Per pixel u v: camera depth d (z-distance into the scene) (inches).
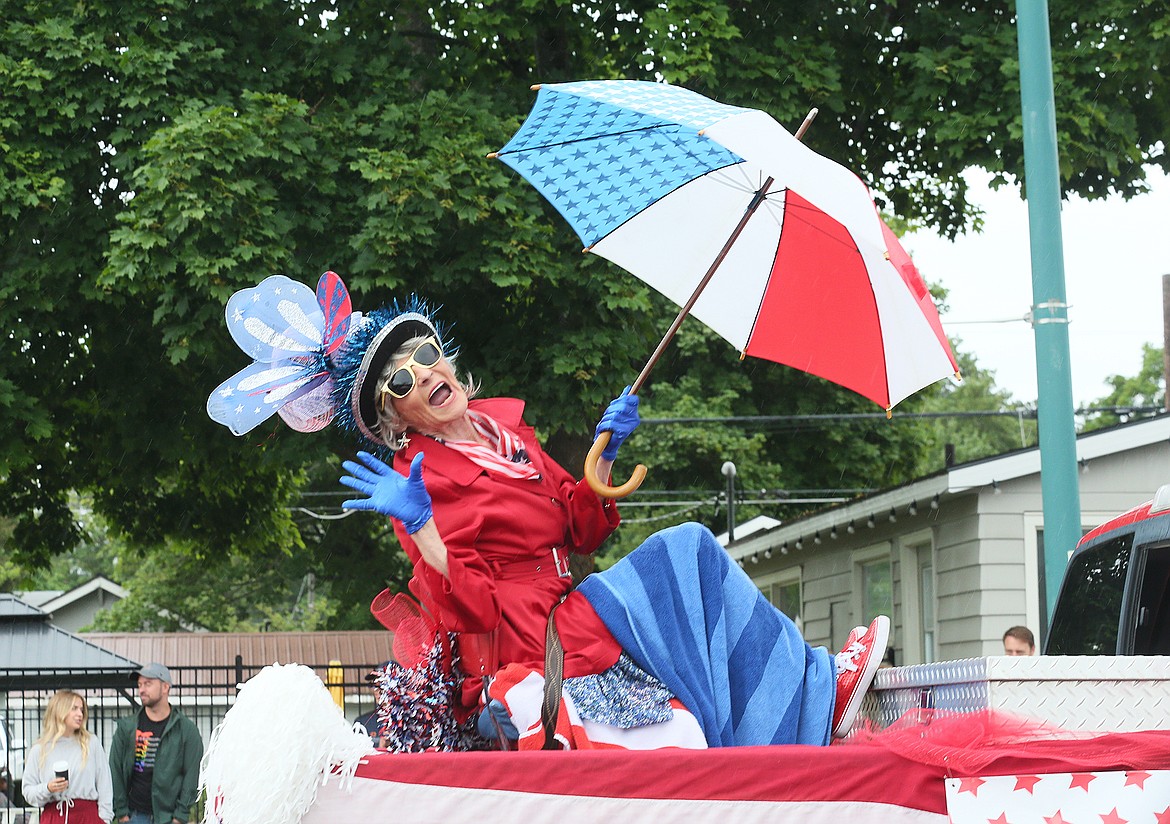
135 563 2096.5
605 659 125.5
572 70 575.5
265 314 138.0
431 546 125.2
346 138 517.0
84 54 508.1
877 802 105.1
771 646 128.5
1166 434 546.9
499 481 137.6
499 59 592.1
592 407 517.0
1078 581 229.1
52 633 578.9
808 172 123.9
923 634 624.7
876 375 150.1
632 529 1370.6
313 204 506.0
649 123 152.3
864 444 1170.6
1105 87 535.5
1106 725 111.1
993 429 2618.1
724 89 521.7
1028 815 104.7
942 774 105.0
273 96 504.1
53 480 673.0
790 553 818.2
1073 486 296.5
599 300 509.4
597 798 103.1
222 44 536.4
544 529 138.0
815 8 564.4
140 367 588.4
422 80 567.5
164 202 472.4
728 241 149.7
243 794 99.3
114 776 402.0
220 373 552.4
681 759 104.4
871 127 599.8
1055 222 304.0
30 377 586.9
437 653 131.7
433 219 486.6
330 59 544.7
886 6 572.1
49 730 397.7
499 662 129.6
